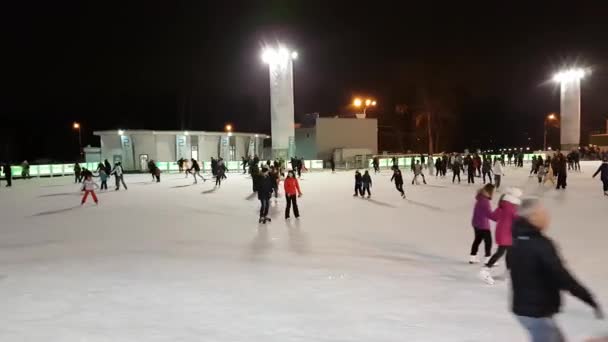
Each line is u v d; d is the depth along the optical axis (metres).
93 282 7.49
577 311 5.98
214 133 44.03
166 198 21.27
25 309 6.17
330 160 45.88
